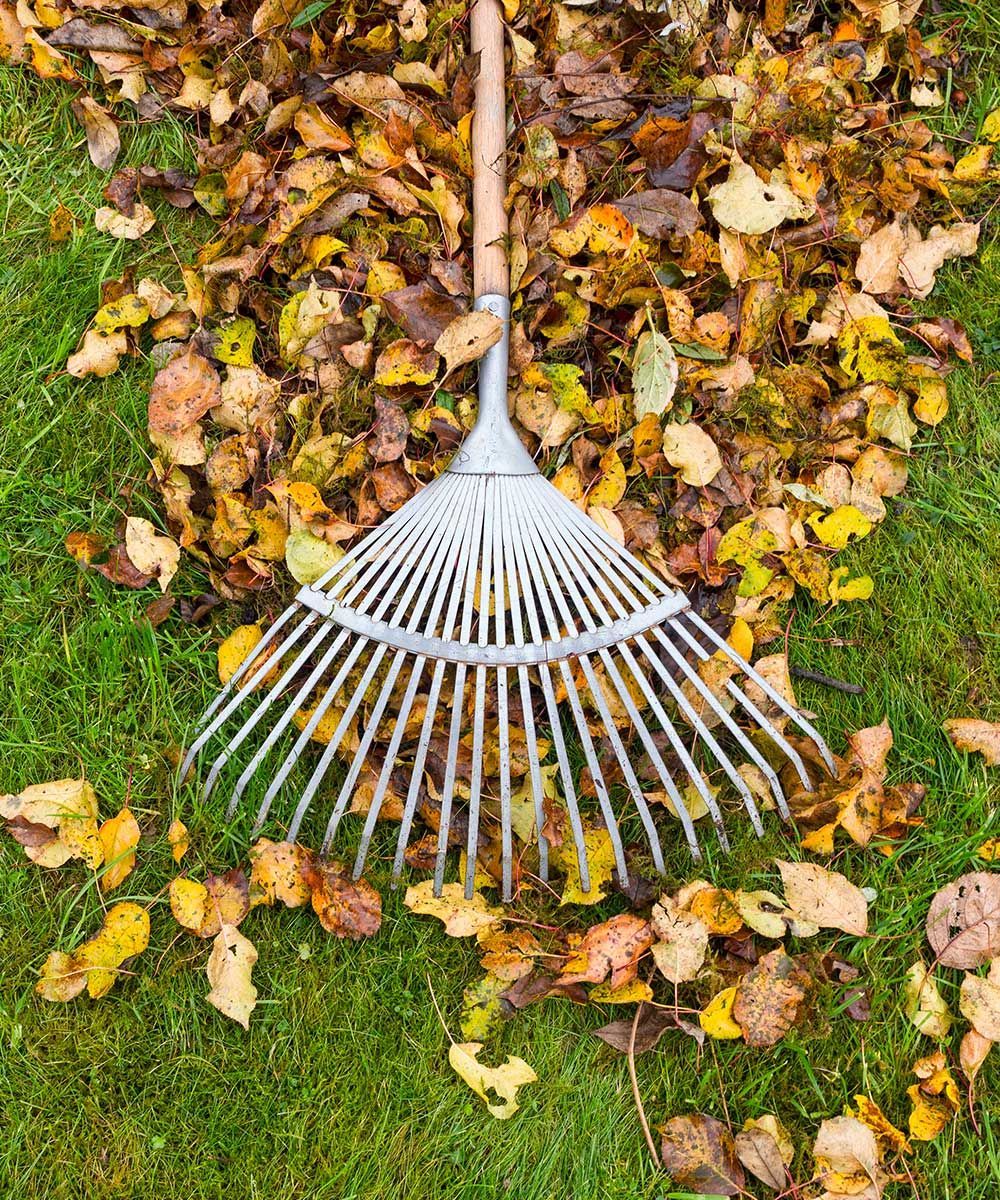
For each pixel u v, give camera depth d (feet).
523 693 4.04
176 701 4.20
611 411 4.20
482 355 4.12
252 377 4.19
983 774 4.23
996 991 4.05
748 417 4.22
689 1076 4.08
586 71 4.28
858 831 4.09
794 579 4.24
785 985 3.99
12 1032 4.05
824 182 4.31
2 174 4.36
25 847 4.09
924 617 4.31
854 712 4.26
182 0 4.35
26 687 4.19
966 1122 4.06
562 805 4.16
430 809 4.15
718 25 4.38
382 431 4.14
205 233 4.37
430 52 4.33
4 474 4.25
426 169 4.24
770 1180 3.97
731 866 4.14
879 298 4.39
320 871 4.07
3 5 4.36
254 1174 4.03
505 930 4.08
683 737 4.19
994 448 4.39
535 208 4.24
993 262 4.46
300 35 4.28
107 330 4.25
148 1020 4.07
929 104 4.48
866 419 4.30
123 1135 4.03
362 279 4.23
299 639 4.21
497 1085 4.00
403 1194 4.03
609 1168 4.05
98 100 4.40
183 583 4.23
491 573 4.12
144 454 4.25
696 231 4.23
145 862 4.13
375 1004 4.10
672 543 4.21
